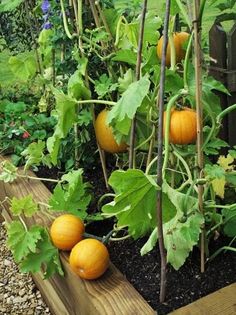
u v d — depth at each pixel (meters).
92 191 2.37
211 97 1.78
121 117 1.54
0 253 2.90
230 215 1.79
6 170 2.46
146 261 1.84
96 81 2.20
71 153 2.54
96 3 2.12
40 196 2.30
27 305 2.46
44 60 2.97
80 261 1.69
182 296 1.64
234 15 2.36
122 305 1.59
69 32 2.29
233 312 1.47
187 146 1.82
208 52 2.48
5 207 2.72
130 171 1.42
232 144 2.48
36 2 3.13
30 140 2.75
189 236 1.51
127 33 2.10
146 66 1.98
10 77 3.92
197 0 1.37
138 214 1.54
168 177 1.91
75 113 2.08
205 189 1.66
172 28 1.96
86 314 1.74
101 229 2.11
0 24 3.46
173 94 1.73
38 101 3.28
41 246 1.93
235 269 1.75
